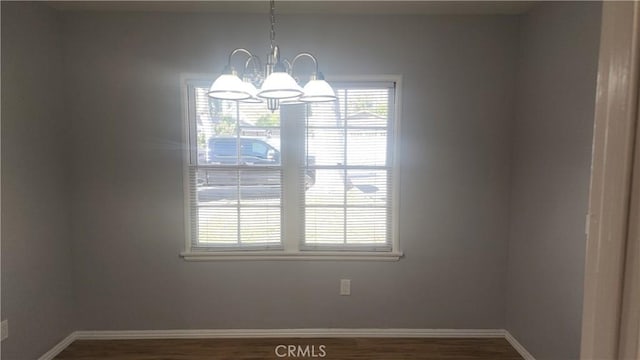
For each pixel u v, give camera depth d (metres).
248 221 2.87
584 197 2.06
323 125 2.82
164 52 2.72
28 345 2.43
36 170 2.48
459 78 2.76
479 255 2.87
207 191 2.84
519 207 2.71
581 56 2.07
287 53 2.75
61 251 2.72
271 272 2.88
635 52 0.41
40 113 2.51
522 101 2.67
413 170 2.82
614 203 0.43
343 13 2.72
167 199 2.81
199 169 2.82
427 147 2.81
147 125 2.76
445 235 2.86
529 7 2.55
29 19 2.41
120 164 2.78
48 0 2.48
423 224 2.86
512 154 2.79
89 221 2.80
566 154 2.20
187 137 2.79
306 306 2.90
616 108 0.43
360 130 2.82
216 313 2.89
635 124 0.41
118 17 2.70
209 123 2.80
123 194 2.80
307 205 2.87
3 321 2.24
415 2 2.53
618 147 0.43
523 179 2.65
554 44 2.31
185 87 2.75
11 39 2.28
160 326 2.88
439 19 2.73
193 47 2.73
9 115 2.27
